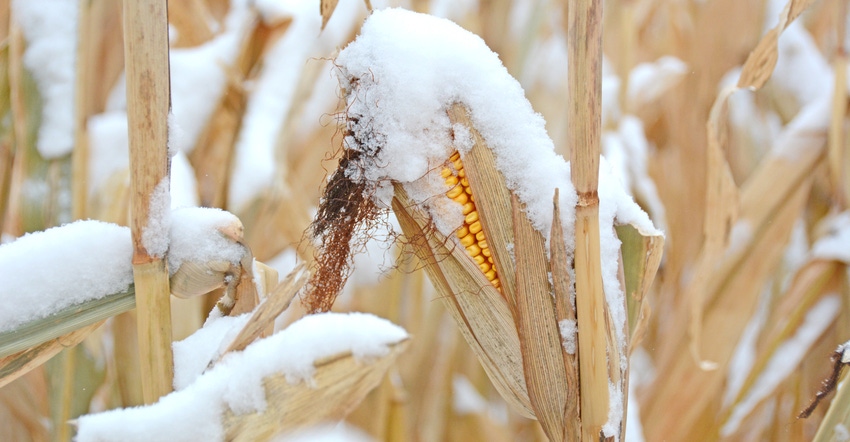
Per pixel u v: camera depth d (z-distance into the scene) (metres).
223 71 1.21
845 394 0.79
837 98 1.27
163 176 0.74
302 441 0.71
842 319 1.29
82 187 1.02
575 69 0.74
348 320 0.70
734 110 1.61
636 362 1.53
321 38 1.27
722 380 1.39
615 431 0.77
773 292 1.42
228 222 0.77
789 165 1.35
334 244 0.80
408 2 1.36
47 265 0.75
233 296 0.78
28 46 1.00
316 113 1.33
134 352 1.06
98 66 1.09
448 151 0.78
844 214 1.29
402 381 1.36
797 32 1.58
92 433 0.70
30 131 1.00
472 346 0.81
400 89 0.76
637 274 0.79
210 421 0.70
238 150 1.21
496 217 0.78
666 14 1.75
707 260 1.04
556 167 0.78
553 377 0.78
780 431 1.37
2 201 1.09
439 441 1.40
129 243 0.76
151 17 0.73
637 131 1.56
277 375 0.70
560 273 0.77
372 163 0.78
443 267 0.80
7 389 1.08
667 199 1.60
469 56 0.77
